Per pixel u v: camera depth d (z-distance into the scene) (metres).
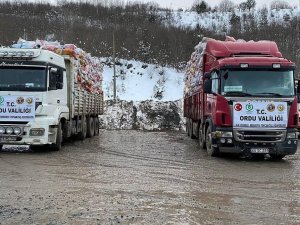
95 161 12.87
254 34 71.69
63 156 13.87
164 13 91.44
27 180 9.64
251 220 6.70
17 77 14.16
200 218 6.76
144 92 55.03
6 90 14.05
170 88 55.91
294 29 72.50
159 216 6.80
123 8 90.06
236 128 13.09
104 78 57.22
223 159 13.73
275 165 12.69
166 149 16.64
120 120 34.00
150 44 68.06
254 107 13.06
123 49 65.69
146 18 85.12
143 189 8.84
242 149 13.12
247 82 13.23
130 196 8.18
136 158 13.74
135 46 67.00
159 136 24.36
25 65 14.22
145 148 16.92
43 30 71.38
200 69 17.58
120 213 6.94
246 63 13.22
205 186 9.30
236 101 13.10
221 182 9.80
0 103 13.98
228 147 13.23
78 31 71.38
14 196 8.02
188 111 23.28
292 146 13.11
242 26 80.44
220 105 13.25
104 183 9.42
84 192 8.47
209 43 15.91
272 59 13.43
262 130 13.03
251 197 8.31
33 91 14.12
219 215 6.95
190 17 90.50
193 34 72.75
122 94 53.59
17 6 82.25
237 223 6.52
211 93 14.24
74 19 78.81
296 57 55.28
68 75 17.08
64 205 7.39
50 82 14.44
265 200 8.07
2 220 6.47
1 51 14.18
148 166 12.05
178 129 32.91
